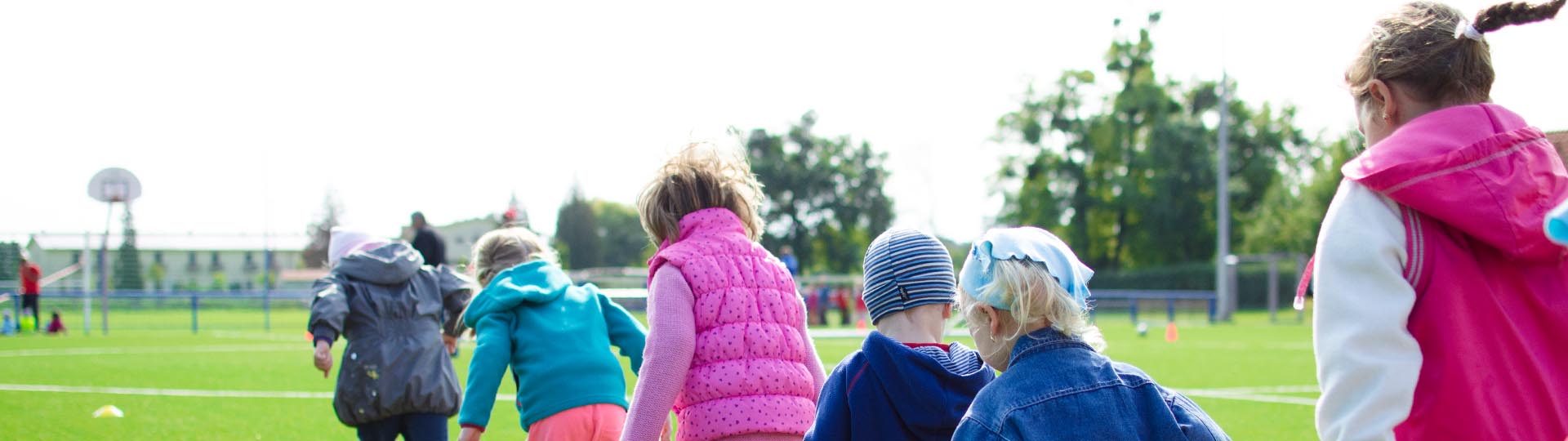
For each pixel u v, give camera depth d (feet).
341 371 18.45
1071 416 7.71
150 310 109.09
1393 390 7.11
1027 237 8.16
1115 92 208.33
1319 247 7.75
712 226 12.14
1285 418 28.45
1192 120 206.18
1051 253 8.07
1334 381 7.34
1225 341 71.46
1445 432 7.18
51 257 109.19
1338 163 197.26
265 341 68.33
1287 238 200.54
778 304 11.89
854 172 257.96
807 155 261.03
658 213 12.32
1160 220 203.41
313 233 145.89
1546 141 7.61
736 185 12.56
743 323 11.52
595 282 103.60
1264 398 33.76
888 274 10.27
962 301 8.46
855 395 9.48
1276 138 218.38
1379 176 7.44
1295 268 160.56
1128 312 130.11
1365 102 8.21
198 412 29.89
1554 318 7.34
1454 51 7.71
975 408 7.99
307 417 28.89
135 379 40.09
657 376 11.14
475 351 14.49
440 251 54.60
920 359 9.37
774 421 11.28
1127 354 57.31
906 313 10.28
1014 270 7.98
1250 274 163.02
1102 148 204.44
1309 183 211.00
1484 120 7.53
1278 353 57.93
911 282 10.18
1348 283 7.44
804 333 12.26
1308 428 26.48
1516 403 7.23
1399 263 7.41
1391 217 7.48
